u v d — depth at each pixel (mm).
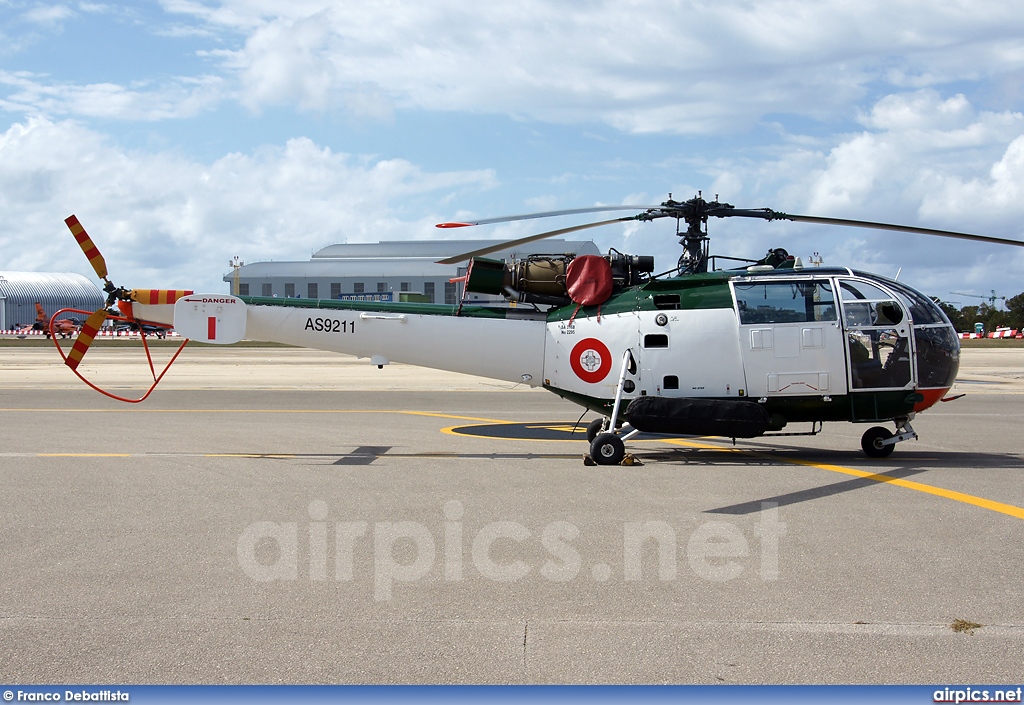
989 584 5570
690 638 4672
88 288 107250
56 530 7074
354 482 9289
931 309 10742
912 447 12367
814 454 11672
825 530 7039
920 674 4234
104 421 15320
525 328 11672
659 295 10945
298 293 77188
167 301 11883
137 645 4594
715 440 13234
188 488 8930
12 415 16266
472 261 11797
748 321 10609
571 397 11641
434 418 16125
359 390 22953
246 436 13328
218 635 4730
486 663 4363
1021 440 13102
